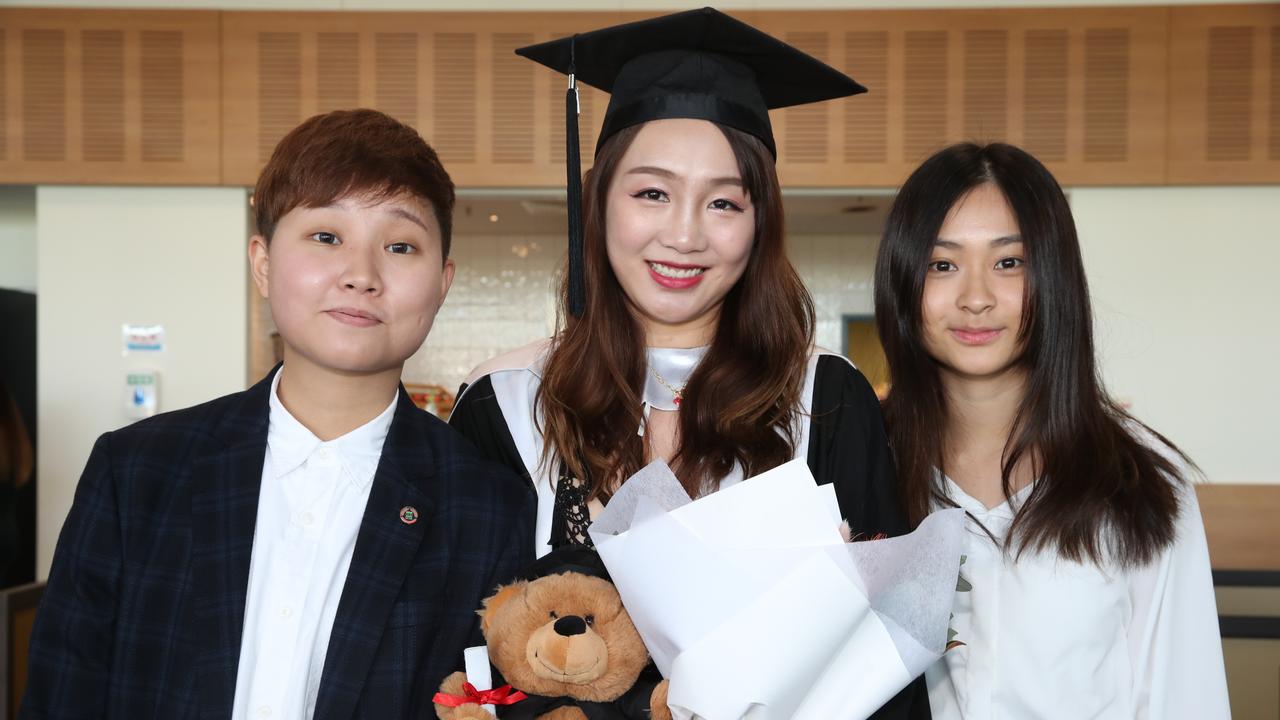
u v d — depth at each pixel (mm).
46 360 4164
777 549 1012
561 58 1391
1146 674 1409
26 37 4188
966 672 1435
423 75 4227
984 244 1420
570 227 1349
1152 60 4141
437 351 5445
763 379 1324
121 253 4191
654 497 1074
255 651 1088
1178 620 1405
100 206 4203
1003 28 4184
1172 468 1467
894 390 1533
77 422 4148
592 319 1378
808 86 1443
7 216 4938
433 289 1174
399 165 1140
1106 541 1412
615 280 1388
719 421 1284
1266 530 4055
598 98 4215
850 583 1004
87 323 4176
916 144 4203
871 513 1306
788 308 1364
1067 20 4168
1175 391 4133
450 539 1196
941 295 1438
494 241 5445
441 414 4762
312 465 1172
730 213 1271
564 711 995
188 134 4176
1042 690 1394
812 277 5578
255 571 1113
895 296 1499
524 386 1420
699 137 1255
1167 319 4141
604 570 1089
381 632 1111
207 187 4215
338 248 1120
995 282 1418
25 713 1030
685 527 1019
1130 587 1432
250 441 1161
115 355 4164
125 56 4184
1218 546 4062
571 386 1354
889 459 1372
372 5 4230
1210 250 4145
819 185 4234
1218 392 4125
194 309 4184
